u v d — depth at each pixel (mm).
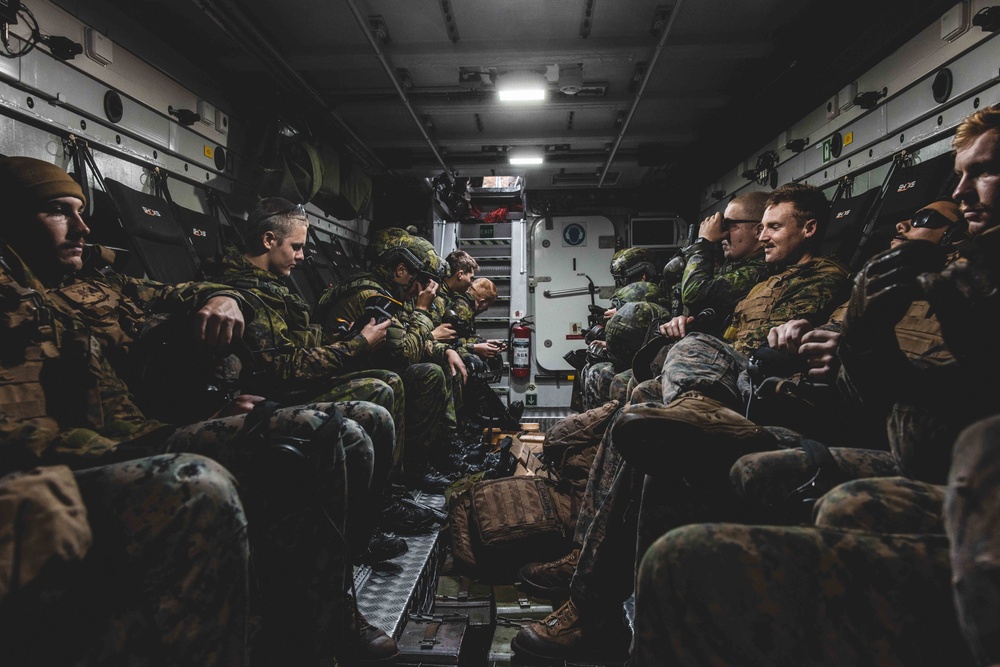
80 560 889
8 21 2184
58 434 1188
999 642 547
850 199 3635
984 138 1397
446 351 3949
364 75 4250
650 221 7445
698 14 3447
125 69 2949
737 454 1376
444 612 2312
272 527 1409
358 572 2354
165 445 1438
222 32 3457
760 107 4543
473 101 4660
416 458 3756
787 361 1707
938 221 2055
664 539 847
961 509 611
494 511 2771
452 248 7594
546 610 2305
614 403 2971
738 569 792
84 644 946
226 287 1793
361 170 5668
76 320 1521
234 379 2061
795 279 2248
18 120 2395
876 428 1641
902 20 3078
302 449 1366
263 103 4148
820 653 757
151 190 3205
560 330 7582
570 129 5445
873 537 799
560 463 2918
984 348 991
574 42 3801
